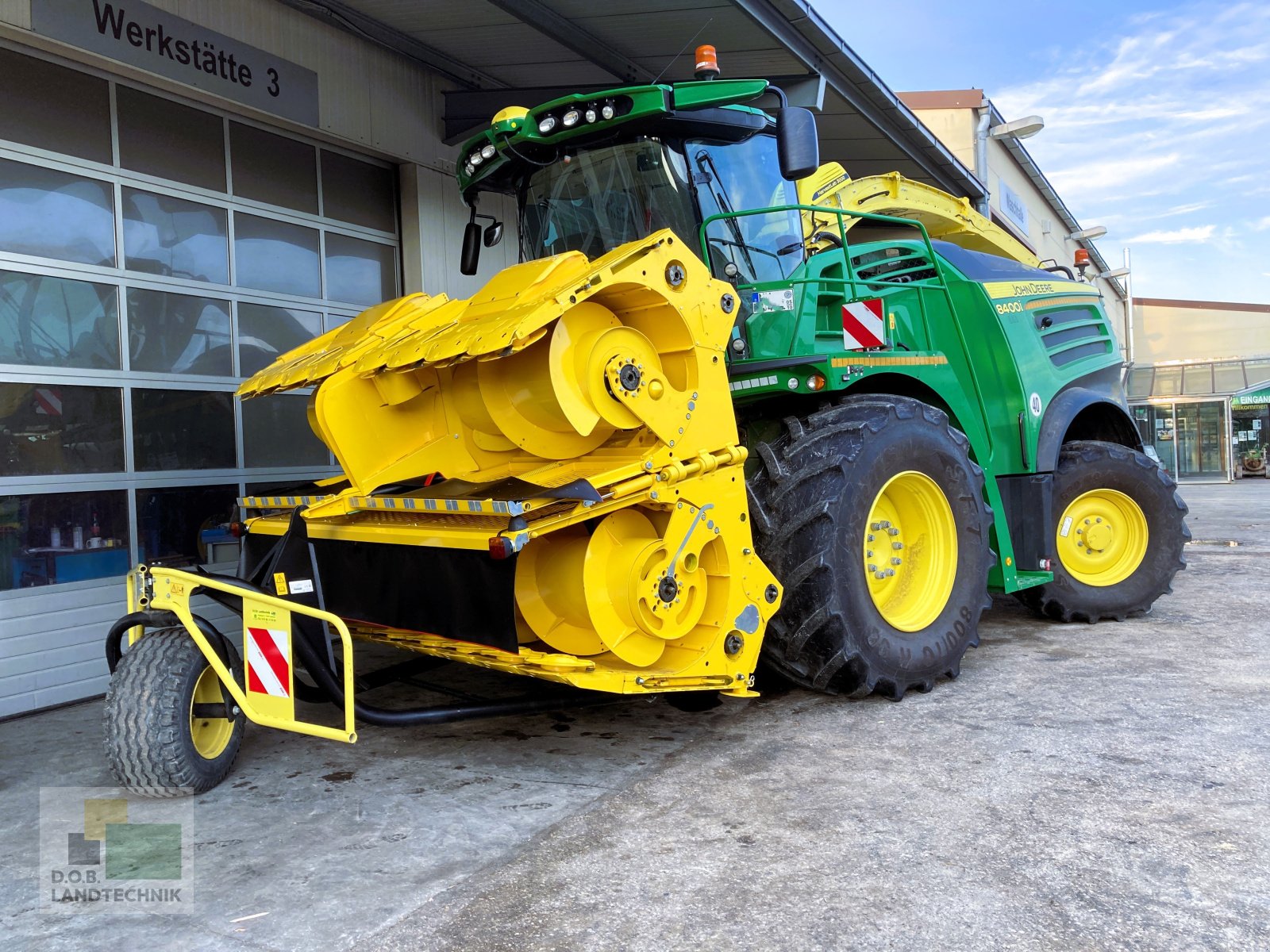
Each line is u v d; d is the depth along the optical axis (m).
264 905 2.27
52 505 4.37
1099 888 2.19
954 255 5.01
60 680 4.36
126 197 4.68
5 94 4.21
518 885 2.33
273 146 5.38
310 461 5.59
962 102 14.66
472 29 5.68
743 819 2.68
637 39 5.65
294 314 5.52
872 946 1.97
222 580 2.99
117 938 2.14
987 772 2.95
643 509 3.14
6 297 4.22
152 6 4.55
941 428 4.02
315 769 3.27
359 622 3.48
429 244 6.18
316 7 5.29
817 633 3.53
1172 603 5.71
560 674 2.80
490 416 3.21
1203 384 22.66
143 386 4.73
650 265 3.04
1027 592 5.16
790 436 3.72
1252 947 1.92
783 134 3.54
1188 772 2.87
